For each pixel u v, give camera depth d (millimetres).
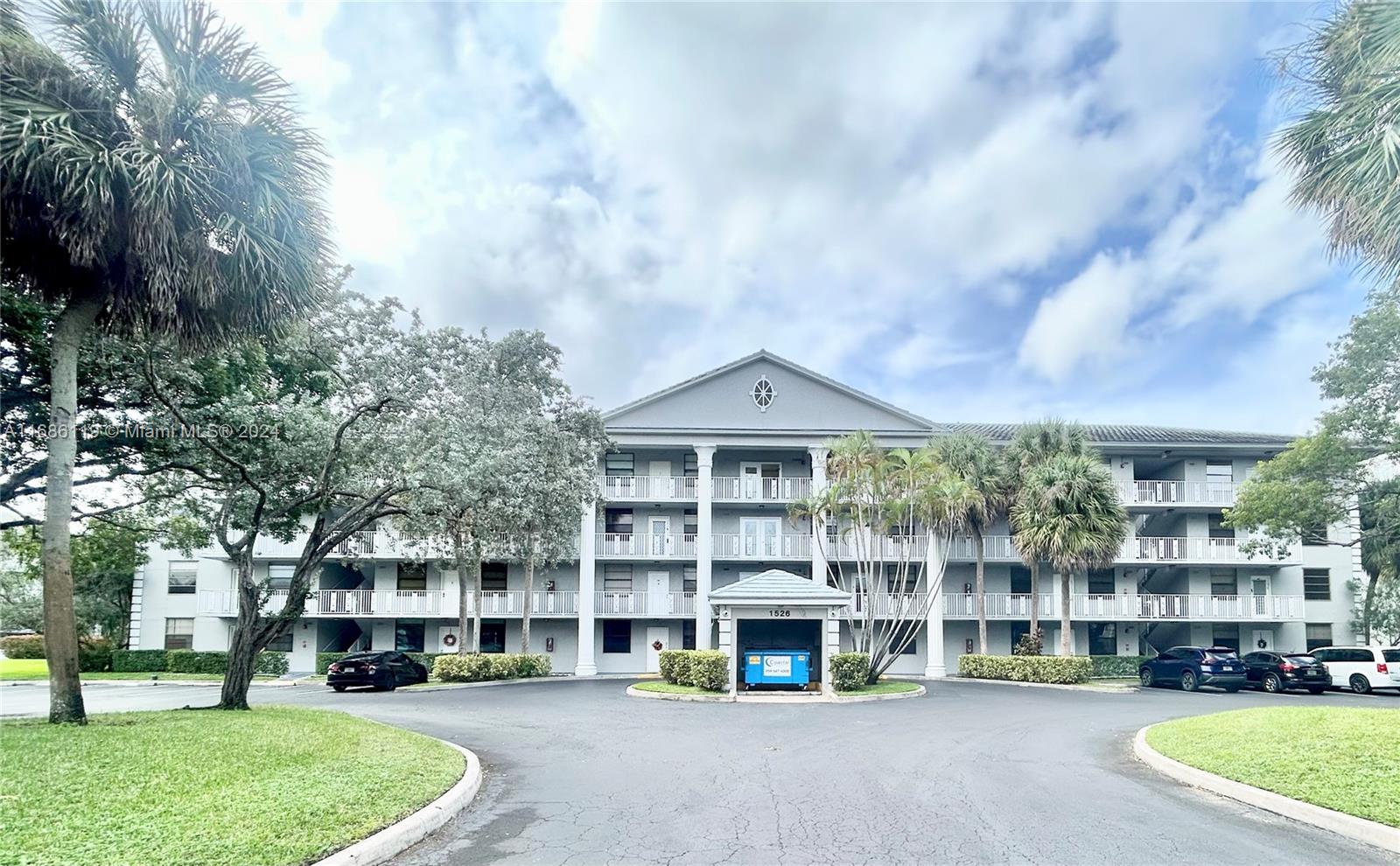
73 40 10109
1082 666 28516
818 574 33031
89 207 9539
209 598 34094
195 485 17047
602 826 8203
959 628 35156
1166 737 12773
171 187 9828
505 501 17281
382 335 16891
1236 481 35156
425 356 17047
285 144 11414
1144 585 36188
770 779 10602
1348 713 13078
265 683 29359
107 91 10203
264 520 16141
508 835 7875
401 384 16734
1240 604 33906
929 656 32312
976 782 10445
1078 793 9773
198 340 11477
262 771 8844
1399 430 24500
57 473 11008
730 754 12656
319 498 15695
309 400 16016
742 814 8664
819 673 26250
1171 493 34781
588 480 27297
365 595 33531
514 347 26766
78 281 11031
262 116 11266
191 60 10523
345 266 16625
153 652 34906
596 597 33875
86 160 9438
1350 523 29578
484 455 16141
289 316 11992
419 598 33719
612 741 14070
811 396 34344
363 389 16516
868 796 9578
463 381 18859
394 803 8125
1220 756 10891
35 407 13883
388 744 11273
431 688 25734
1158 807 9055
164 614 36562
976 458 30984
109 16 10141
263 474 15664
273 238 11234
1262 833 8016
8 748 8836
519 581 34875
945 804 9172
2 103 9227
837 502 25844
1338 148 9742
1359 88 9484
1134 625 35469
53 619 10992
